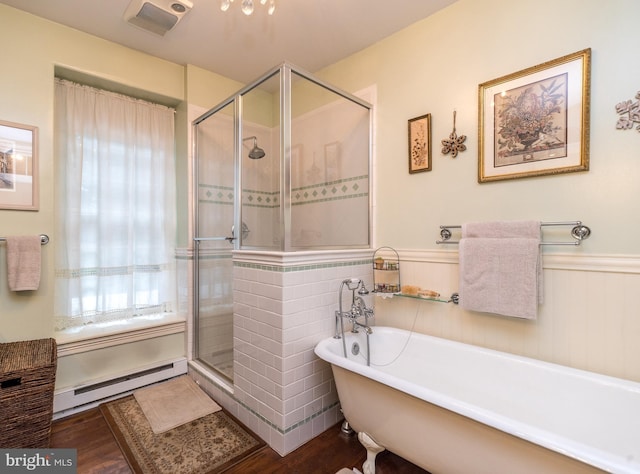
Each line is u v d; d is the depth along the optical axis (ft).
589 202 5.01
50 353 6.00
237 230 7.36
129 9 6.59
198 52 8.32
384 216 7.71
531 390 5.09
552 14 5.36
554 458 3.24
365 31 7.43
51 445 5.89
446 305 6.66
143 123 8.85
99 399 7.34
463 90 6.39
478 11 6.20
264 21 7.04
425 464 4.56
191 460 5.54
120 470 5.29
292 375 5.87
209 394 7.79
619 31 4.77
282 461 5.56
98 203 8.04
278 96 6.67
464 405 3.91
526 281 5.28
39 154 6.75
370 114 7.96
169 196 9.30
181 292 9.16
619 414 4.36
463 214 6.38
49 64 6.93
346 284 6.96
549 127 5.35
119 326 8.04
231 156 7.72
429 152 6.86
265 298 6.15
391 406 4.73
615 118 4.80
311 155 7.01
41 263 6.75
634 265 4.65
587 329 5.04
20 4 6.47
